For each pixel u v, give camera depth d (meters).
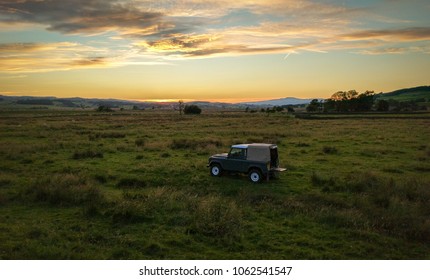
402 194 12.85
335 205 11.93
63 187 13.22
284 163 20.00
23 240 8.77
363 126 53.41
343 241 8.90
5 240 8.76
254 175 15.67
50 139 33.91
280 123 62.59
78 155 22.81
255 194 13.20
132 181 15.39
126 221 10.23
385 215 10.37
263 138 33.88
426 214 10.81
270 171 15.66
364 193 13.38
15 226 9.70
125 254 8.13
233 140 31.27
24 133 38.16
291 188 14.66
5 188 14.29
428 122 63.31
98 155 23.08
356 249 8.45
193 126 54.66
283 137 37.06
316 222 10.29
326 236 9.24
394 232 9.38
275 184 15.39
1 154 23.55
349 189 14.20
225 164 16.42
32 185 13.74
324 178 15.91
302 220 10.41
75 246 8.38
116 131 43.38
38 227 9.55
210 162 16.89
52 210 11.46
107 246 8.55
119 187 15.03
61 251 8.03
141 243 8.67
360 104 134.75
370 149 26.02
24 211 11.36
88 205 11.39
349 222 10.01
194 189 14.31
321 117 83.44
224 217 9.96
